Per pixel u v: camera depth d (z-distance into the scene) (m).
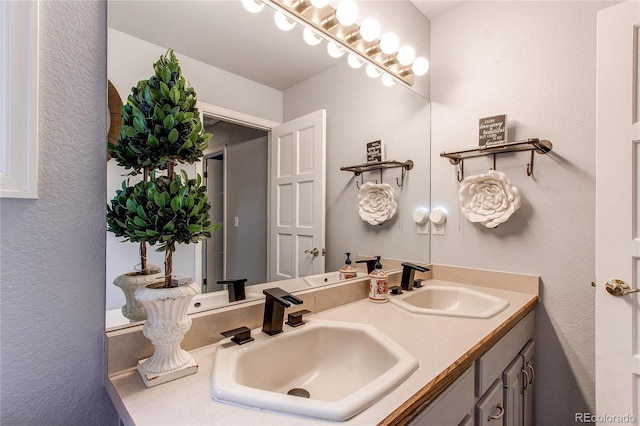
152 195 0.67
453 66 1.75
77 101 0.74
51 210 0.69
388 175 1.67
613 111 1.12
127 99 0.76
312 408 0.57
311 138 1.37
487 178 1.52
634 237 1.09
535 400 1.46
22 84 0.64
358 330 0.98
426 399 0.65
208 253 1.01
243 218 1.12
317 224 1.39
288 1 1.17
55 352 0.70
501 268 1.56
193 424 0.55
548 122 1.43
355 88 1.52
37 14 0.67
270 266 1.20
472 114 1.67
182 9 0.99
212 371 0.71
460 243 1.70
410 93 1.75
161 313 0.70
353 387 0.88
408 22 1.73
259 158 1.19
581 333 1.34
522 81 1.50
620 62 1.11
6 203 0.64
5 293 0.64
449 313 1.16
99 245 0.76
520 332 1.25
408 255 1.73
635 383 1.08
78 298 0.73
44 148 0.68
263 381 0.85
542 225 1.44
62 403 0.71
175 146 0.70
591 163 1.32
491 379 0.99
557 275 1.40
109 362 0.73
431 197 1.83
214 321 0.92
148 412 0.58
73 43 0.74
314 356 0.99
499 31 1.58
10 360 0.65
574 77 1.36
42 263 0.68
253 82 1.18
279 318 0.94
